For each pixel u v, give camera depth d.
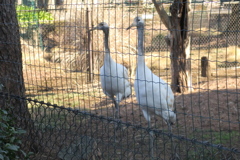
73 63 12.15
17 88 4.90
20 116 4.87
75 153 4.69
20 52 4.98
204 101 7.88
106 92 7.13
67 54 12.11
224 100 7.78
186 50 8.95
